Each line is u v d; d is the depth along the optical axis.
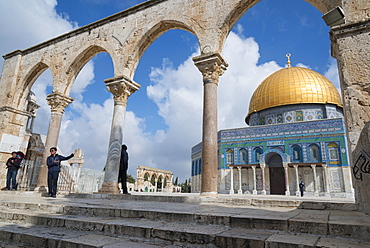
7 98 16.62
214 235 3.79
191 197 8.73
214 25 11.07
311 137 31.16
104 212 5.80
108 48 14.08
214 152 9.67
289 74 39.41
